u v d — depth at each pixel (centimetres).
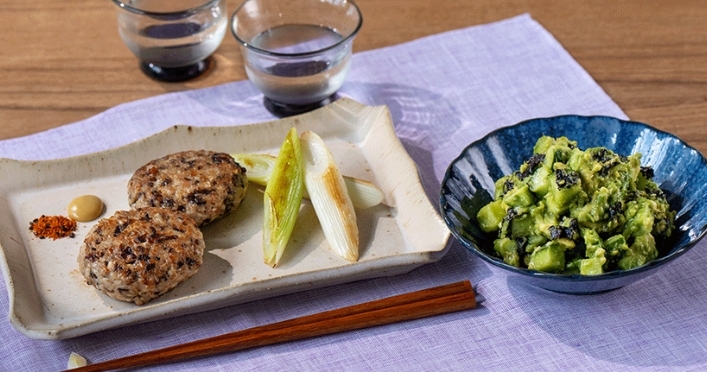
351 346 83
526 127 89
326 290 86
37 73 107
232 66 108
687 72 104
